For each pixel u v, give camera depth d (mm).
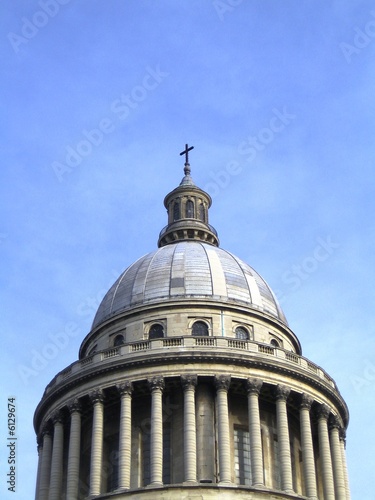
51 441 98500
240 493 83688
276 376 93688
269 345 95812
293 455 95188
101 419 91750
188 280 106625
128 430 89438
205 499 82625
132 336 102500
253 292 108250
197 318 102062
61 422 96688
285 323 110250
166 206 129625
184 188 127562
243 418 93062
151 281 107938
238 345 94312
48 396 98188
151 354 92125
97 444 90062
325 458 94562
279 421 91625
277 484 91125
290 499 85938
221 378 91125
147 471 90125
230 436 91312
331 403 98812
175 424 91500
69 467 91500
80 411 94875
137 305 104312
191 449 87000
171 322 101625
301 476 94875
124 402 91062
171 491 83188
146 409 93688
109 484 91500
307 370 95938
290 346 108750
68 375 97250
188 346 93000
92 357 96625
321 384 96812
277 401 92875
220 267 109312
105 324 106000
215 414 91188
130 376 92125
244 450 91375
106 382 92938
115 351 95500
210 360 91812
